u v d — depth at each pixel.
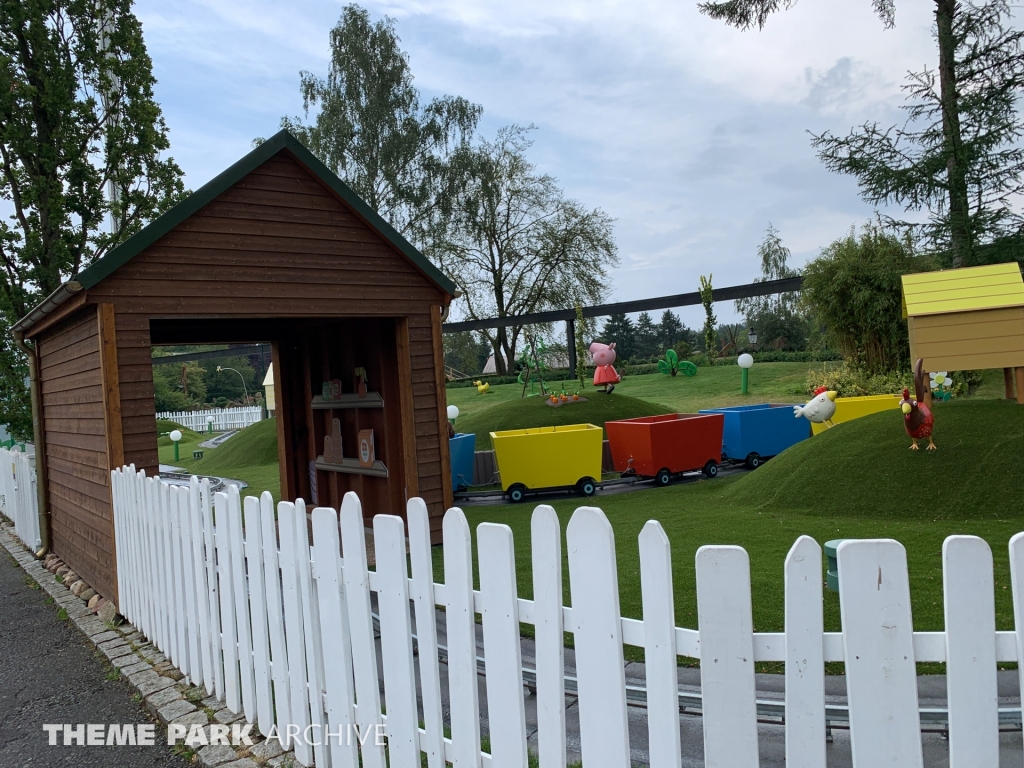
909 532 7.01
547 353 36.12
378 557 3.04
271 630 3.74
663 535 2.12
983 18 16.95
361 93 32.09
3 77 14.92
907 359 17.56
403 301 8.73
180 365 74.56
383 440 9.34
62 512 8.90
